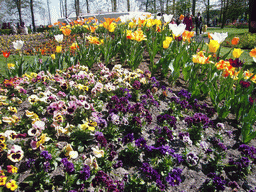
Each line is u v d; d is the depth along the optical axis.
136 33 4.28
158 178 2.13
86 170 1.96
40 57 5.10
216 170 2.44
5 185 1.83
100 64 4.88
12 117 2.69
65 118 2.90
